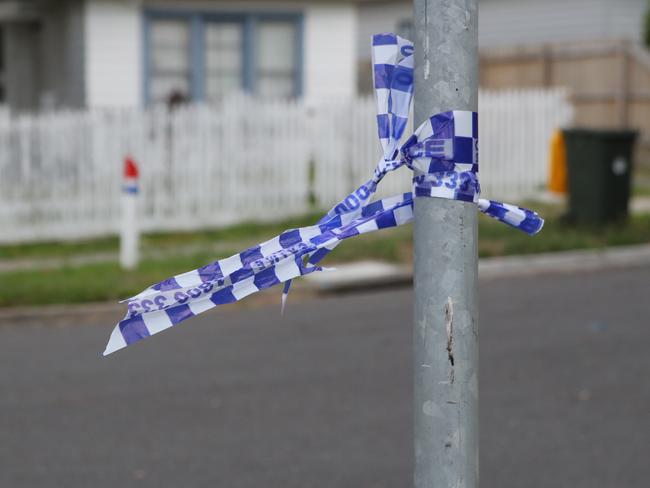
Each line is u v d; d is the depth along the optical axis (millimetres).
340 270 32406
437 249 5996
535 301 28875
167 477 16078
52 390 20891
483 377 21312
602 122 58781
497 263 33688
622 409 19109
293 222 40375
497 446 17250
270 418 18875
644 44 62219
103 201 38375
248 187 40562
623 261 34688
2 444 17719
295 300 30062
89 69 52500
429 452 6062
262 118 40500
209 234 38938
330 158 42000
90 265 33156
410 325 26453
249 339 25078
